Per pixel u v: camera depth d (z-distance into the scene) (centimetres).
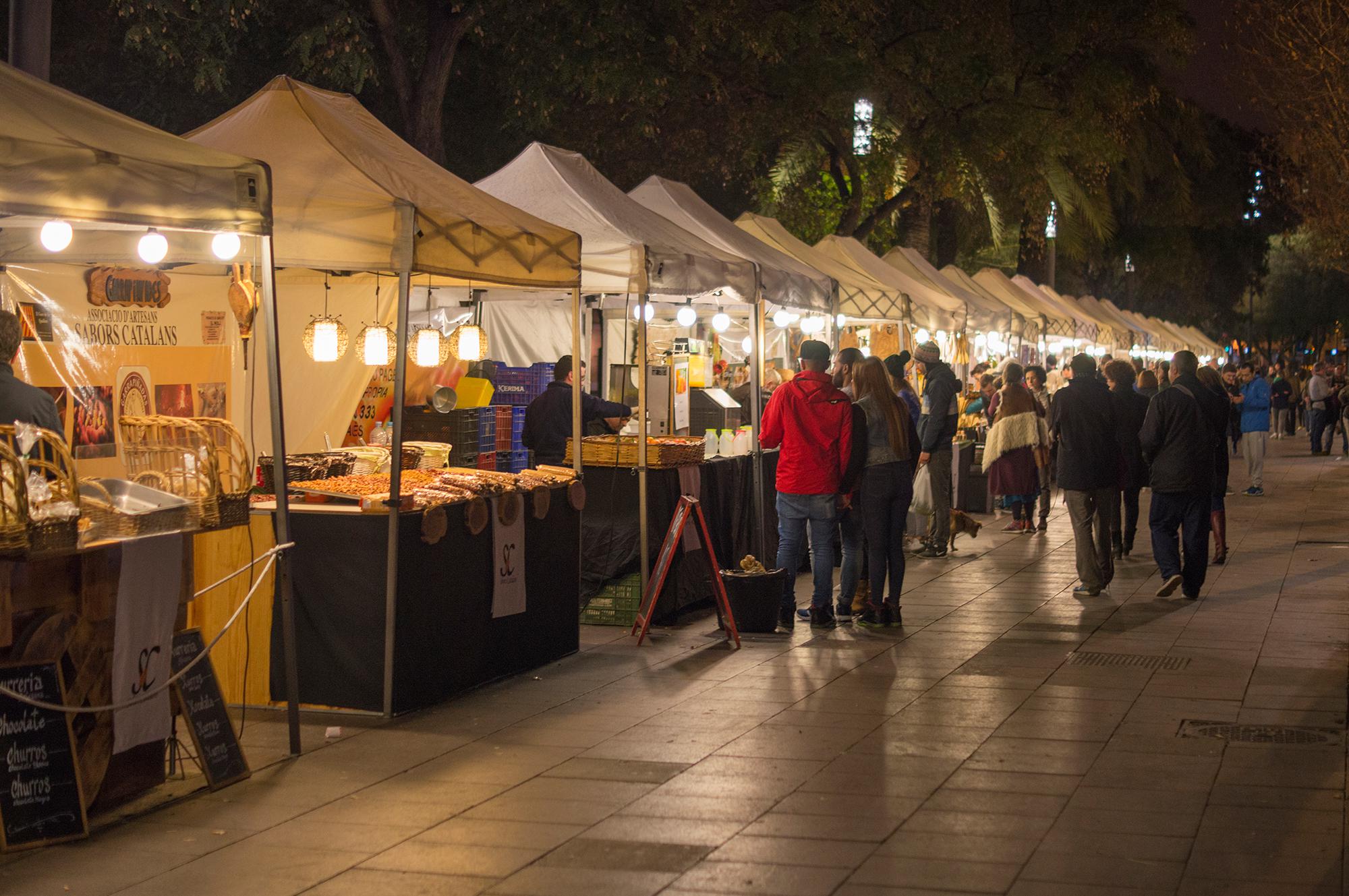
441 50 1878
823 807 550
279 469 639
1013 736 663
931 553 1373
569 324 1490
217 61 1753
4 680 507
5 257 711
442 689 746
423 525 721
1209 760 614
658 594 936
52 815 513
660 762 620
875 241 2723
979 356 2291
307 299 1002
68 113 557
